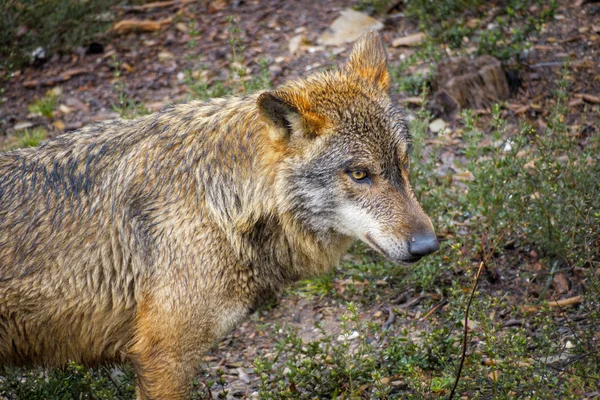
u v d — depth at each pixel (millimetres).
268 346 10578
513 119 13695
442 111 14125
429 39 15500
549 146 11500
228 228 8000
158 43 17016
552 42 15180
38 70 16672
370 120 8070
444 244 10891
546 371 8430
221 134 8195
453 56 14906
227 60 16078
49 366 8734
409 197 8211
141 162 8141
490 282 10562
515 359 8281
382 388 8164
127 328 8359
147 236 7957
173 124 8328
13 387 9031
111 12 17938
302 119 7879
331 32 16406
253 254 8180
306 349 10008
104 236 8055
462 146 13375
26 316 8117
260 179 8109
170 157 8141
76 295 8109
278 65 15633
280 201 8117
